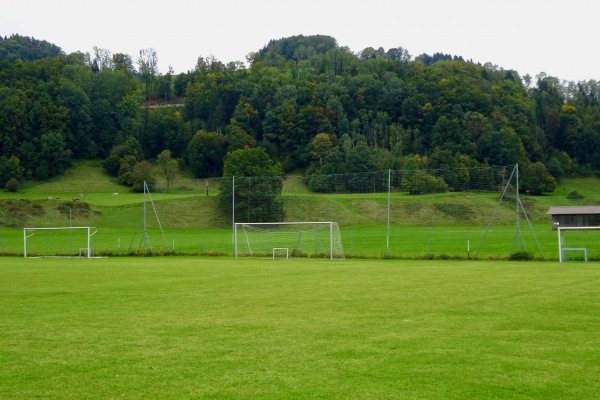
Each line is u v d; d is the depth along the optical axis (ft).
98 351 43.01
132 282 90.58
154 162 475.72
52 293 76.23
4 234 253.85
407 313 59.31
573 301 67.36
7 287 83.30
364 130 458.50
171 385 34.94
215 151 440.04
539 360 40.34
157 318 56.54
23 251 195.21
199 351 42.98
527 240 200.85
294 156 450.30
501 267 121.80
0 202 276.41
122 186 400.88
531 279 93.50
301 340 46.57
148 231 232.73
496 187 214.07
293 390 33.94
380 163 342.23
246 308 62.85
